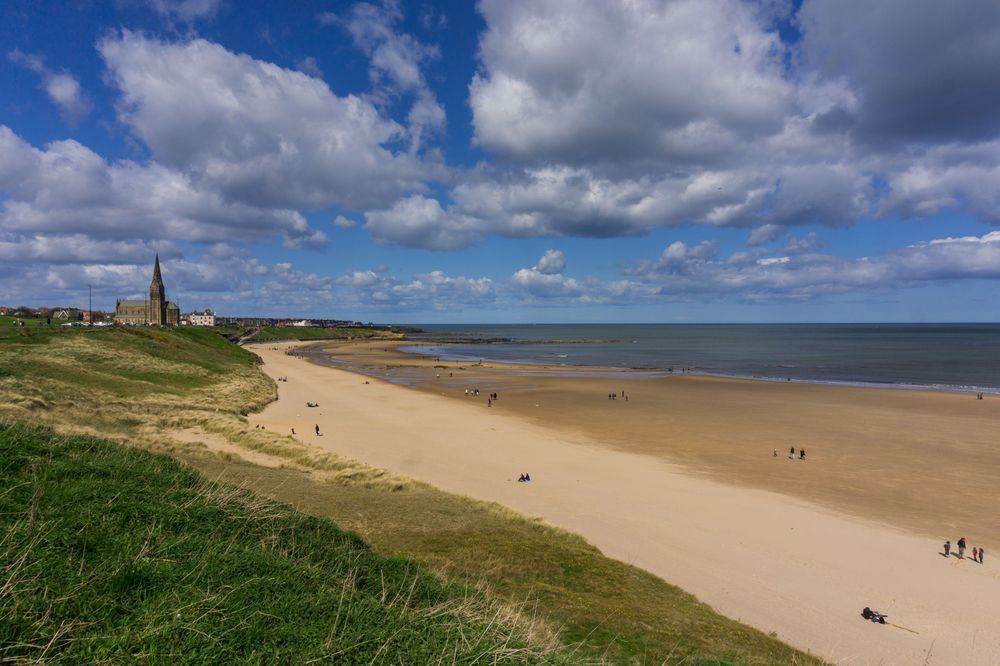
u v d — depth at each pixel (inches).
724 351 6604.3
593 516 977.5
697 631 534.6
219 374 2645.2
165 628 204.8
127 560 251.8
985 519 1025.5
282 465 1077.1
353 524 696.4
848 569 803.4
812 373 3809.1
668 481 1232.8
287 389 2768.2
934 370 3971.5
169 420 1384.1
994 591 753.6
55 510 295.1
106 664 183.0
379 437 1635.1
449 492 1015.0
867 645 610.2
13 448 393.7
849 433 1788.9
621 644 448.8
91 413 1198.9
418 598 345.7
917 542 912.9
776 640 567.8
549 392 2812.5
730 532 927.0
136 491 363.6
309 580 283.3
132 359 2343.8
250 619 224.7
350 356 5772.6
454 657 223.0
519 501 1051.9
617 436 1739.7
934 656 599.2
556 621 476.1
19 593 205.8
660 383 3216.0
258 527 375.6
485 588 517.7
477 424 1908.2
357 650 217.5
